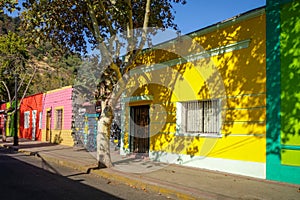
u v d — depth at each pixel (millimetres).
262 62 9219
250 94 9492
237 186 8062
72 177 10016
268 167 8828
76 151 17234
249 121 9461
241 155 9602
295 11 8523
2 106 35344
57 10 11734
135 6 12695
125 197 7414
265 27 9211
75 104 19906
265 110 9031
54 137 22812
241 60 9852
